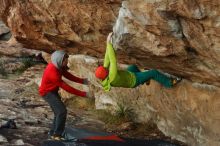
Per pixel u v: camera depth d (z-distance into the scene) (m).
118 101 9.66
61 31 8.56
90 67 10.07
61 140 7.74
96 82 10.08
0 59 15.83
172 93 7.97
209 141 7.34
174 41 5.86
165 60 6.56
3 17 10.32
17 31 9.98
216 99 7.09
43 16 8.54
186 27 5.52
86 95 7.58
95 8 7.21
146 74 7.38
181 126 8.02
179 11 5.29
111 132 8.82
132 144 7.76
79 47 9.31
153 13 5.54
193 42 5.68
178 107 7.93
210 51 5.63
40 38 9.70
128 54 6.99
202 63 6.16
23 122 9.09
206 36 5.40
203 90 7.29
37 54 15.90
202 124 7.45
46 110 10.23
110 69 6.77
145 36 6.04
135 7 5.67
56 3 7.88
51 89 7.52
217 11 4.96
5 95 11.54
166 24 5.58
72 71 10.86
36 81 12.56
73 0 7.39
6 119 9.12
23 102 10.89
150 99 8.73
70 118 9.70
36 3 8.34
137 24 5.91
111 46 6.73
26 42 10.51
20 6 9.02
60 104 7.57
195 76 6.96
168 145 7.77
